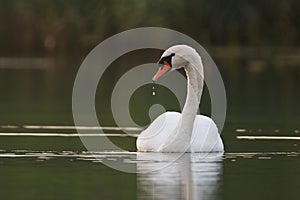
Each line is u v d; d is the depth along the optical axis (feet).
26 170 40.73
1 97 88.79
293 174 39.73
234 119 66.08
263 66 136.56
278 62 142.51
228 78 115.24
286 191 35.40
